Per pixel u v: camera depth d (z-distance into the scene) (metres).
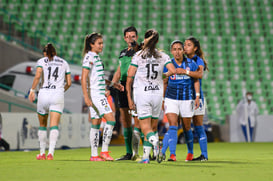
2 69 63.28
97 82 22.77
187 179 13.94
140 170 17.14
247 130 66.06
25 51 67.50
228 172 16.45
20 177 14.69
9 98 48.50
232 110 84.81
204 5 103.00
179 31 97.62
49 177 14.65
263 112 86.88
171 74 20.22
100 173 15.97
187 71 22.17
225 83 89.06
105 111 22.78
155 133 21.28
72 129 43.97
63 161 22.97
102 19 96.56
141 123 20.02
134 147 23.70
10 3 94.69
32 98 24.34
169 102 22.88
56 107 24.11
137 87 20.05
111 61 88.50
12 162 22.34
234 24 100.25
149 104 19.83
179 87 22.70
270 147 45.31
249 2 104.12
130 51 24.11
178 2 102.88
